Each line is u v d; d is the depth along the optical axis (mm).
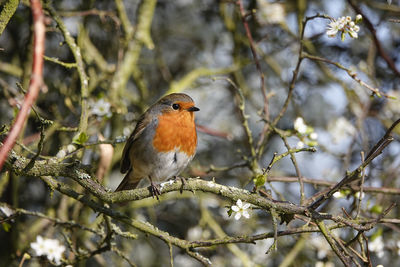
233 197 6348
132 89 12211
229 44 12250
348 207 10328
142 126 8422
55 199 10305
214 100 12109
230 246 9898
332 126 11008
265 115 9133
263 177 6277
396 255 9969
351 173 5980
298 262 10383
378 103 11398
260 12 11328
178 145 8328
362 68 11172
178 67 12227
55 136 10297
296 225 10633
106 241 7637
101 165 9141
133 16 12109
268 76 12016
